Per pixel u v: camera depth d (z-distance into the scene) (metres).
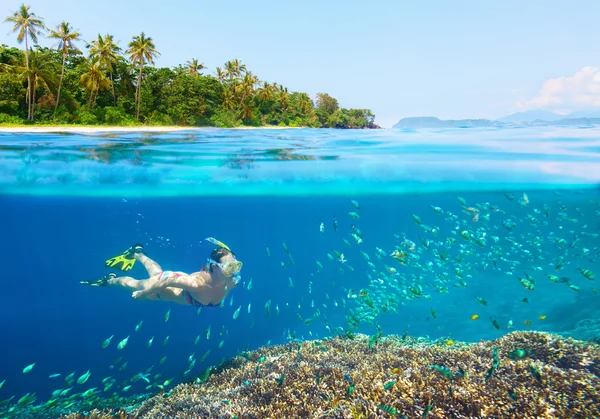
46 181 14.49
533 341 7.30
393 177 15.88
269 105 91.69
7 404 8.47
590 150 12.22
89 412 7.28
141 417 6.61
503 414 4.78
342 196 22.36
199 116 64.25
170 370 11.70
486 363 6.21
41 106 48.72
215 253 6.04
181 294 6.44
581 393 5.09
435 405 5.06
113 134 15.34
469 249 10.81
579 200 22.97
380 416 4.90
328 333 12.93
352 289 7.95
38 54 49.91
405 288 9.41
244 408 5.70
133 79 63.12
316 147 12.83
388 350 8.21
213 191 18.83
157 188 17.25
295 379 6.39
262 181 16.59
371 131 17.50
